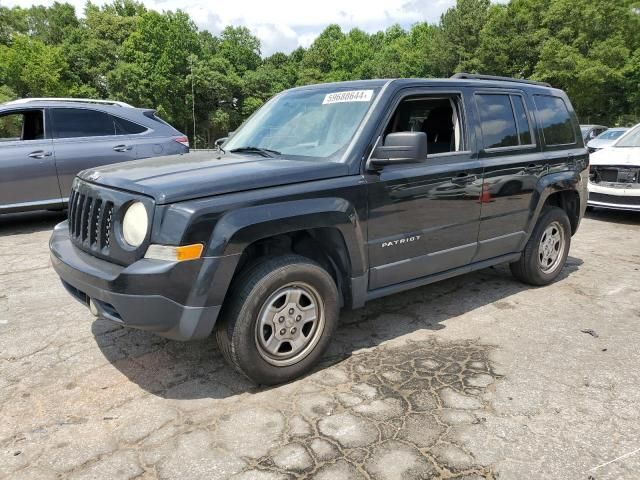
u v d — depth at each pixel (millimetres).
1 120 7215
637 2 39188
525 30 44625
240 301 2887
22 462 2445
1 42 53219
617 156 8367
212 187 2807
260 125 4109
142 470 2389
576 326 4090
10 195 7109
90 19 55125
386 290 3684
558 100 5180
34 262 5891
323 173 3197
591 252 6484
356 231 3283
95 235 3061
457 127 4105
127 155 7879
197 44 59969
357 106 3617
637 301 4672
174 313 2703
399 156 3223
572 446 2561
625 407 2912
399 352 3619
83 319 4188
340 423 2750
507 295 4832
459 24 53562
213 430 2693
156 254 2684
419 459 2457
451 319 4238
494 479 2328
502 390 3094
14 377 3258
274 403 2955
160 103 51062
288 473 2363
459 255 4105
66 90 46750
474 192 4066
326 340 3285
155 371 3334
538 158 4652
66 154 7422
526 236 4695
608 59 36750
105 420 2789
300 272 3055
